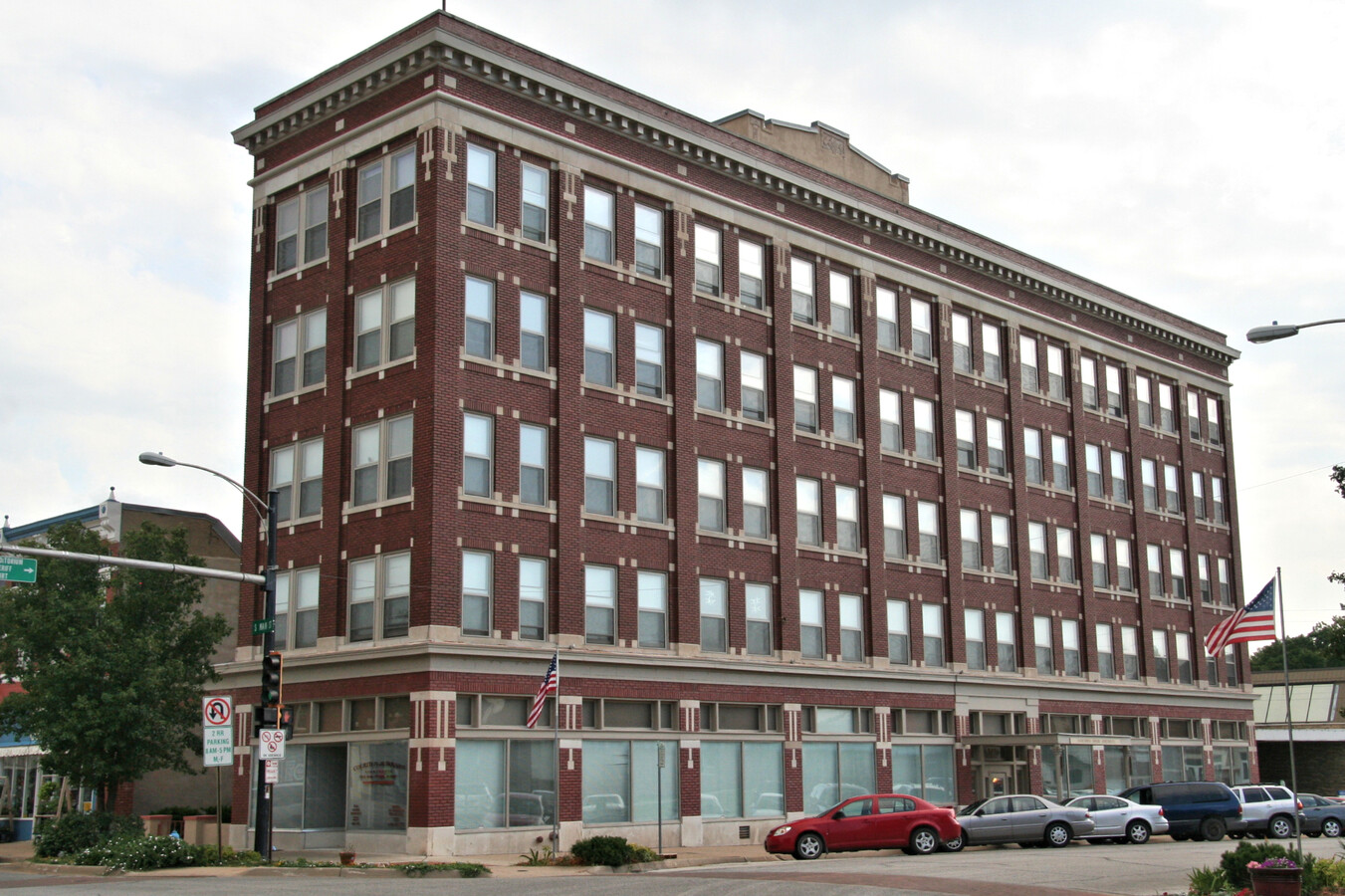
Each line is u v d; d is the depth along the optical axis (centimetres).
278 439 4294
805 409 4869
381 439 3944
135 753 4041
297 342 4294
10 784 5597
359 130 4159
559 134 4212
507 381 3984
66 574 4275
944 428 5353
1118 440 6300
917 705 5006
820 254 5012
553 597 3984
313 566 4100
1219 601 6738
